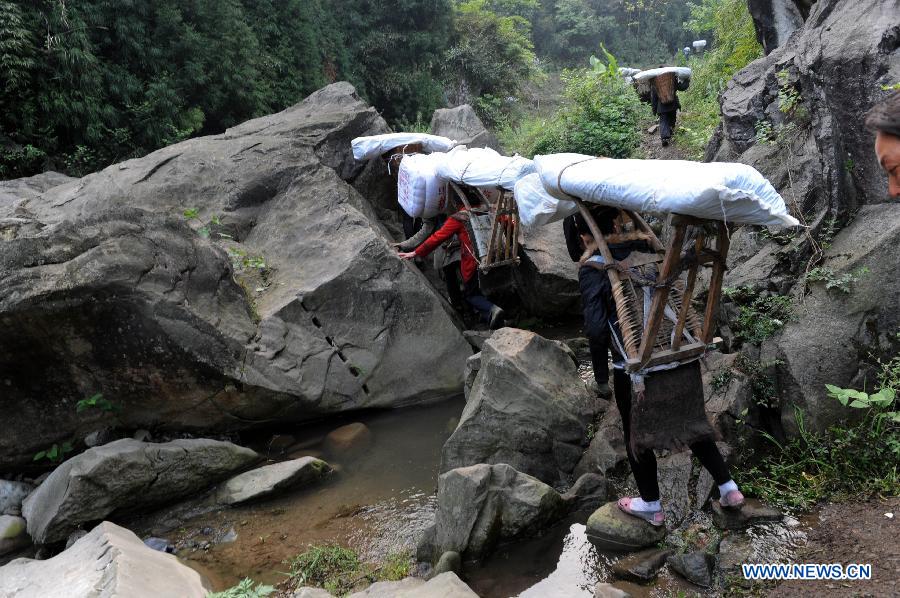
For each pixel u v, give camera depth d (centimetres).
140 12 1285
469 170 557
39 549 401
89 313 440
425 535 351
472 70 2488
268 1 1758
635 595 302
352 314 552
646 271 315
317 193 648
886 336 367
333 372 530
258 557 370
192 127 1340
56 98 1098
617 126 1106
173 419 493
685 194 266
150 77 1299
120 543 345
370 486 438
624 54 4009
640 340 312
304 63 1853
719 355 417
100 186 664
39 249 435
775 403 379
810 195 430
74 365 454
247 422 513
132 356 461
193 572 346
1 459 457
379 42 2283
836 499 334
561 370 447
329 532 388
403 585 315
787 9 783
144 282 457
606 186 297
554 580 323
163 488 426
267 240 627
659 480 364
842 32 441
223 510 424
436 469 451
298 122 776
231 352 484
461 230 599
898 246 375
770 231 443
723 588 295
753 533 323
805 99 467
